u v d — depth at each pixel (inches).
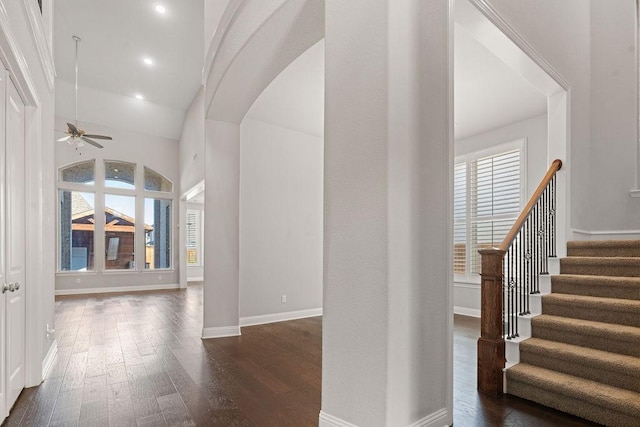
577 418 85.4
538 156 194.7
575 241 134.6
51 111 134.2
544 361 99.4
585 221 151.1
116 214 358.3
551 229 136.7
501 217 209.5
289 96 176.4
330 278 76.1
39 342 110.6
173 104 342.3
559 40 133.6
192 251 463.2
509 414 87.4
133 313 234.4
